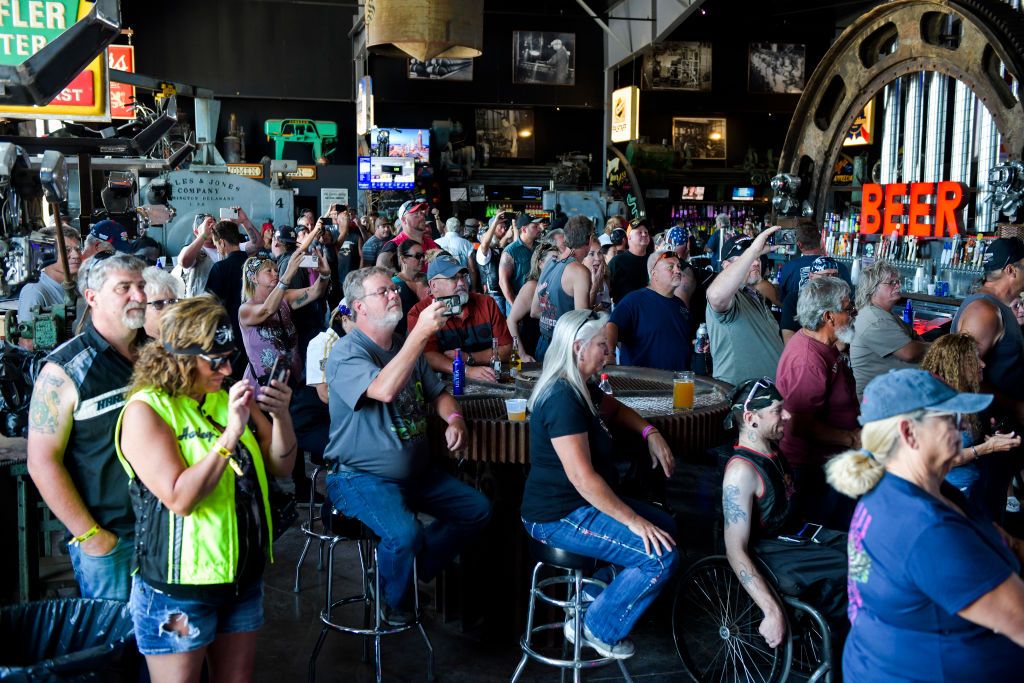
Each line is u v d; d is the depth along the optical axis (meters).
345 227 9.76
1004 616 1.93
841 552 3.19
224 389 2.84
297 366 5.10
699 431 3.92
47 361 2.76
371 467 3.57
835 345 3.96
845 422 3.91
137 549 2.48
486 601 4.02
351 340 3.63
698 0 18.19
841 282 3.91
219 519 2.43
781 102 26.56
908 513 2.02
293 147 25.19
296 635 4.06
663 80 26.20
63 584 4.00
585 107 25.47
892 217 9.95
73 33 5.07
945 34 9.65
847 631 3.21
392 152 22.75
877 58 10.50
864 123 20.31
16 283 4.69
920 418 2.07
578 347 3.19
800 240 6.10
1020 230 7.50
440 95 25.02
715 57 26.33
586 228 5.80
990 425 4.23
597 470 3.32
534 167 24.84
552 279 5.75
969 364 3.70
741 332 4.93
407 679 3.66
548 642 3.94
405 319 5.55
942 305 8.34
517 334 6.51
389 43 6.64
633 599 3.16
